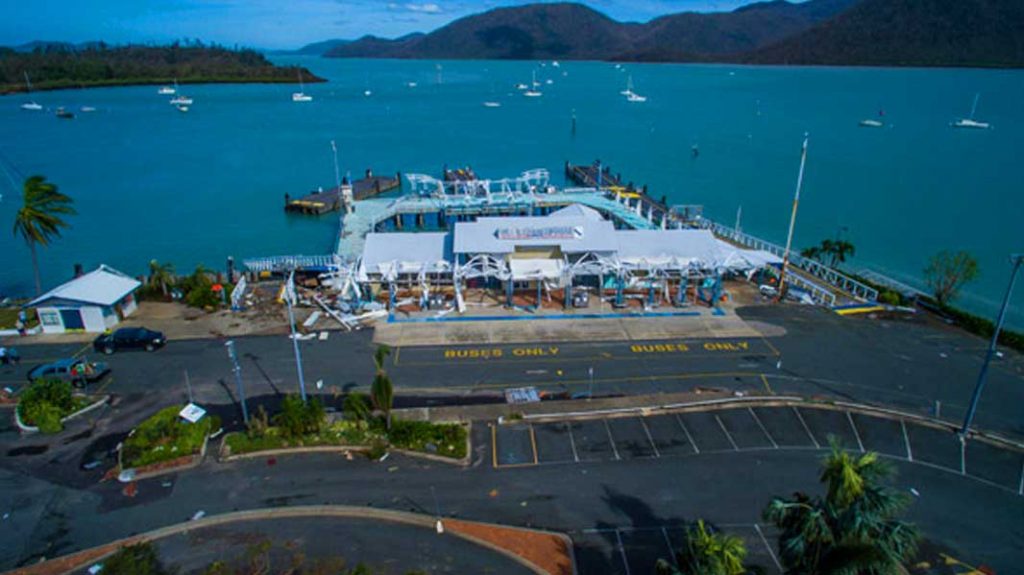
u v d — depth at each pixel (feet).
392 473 116.98
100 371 151.84
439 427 127.75
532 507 108.17
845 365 161.17
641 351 168.04
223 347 169.99
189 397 144.56
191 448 121.60
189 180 439.63
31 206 204.85
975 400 126.72
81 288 182.39
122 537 101.19
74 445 126.11
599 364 160.56
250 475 116.67
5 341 173.78
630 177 463.83
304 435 126.52
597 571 94.63
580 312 193.47
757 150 577.02
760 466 119.44
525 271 200.95
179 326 183.21
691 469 118.42
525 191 398.42
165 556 96.89
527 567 95.35
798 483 114.83
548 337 176.35
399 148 579.89
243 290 208.64
